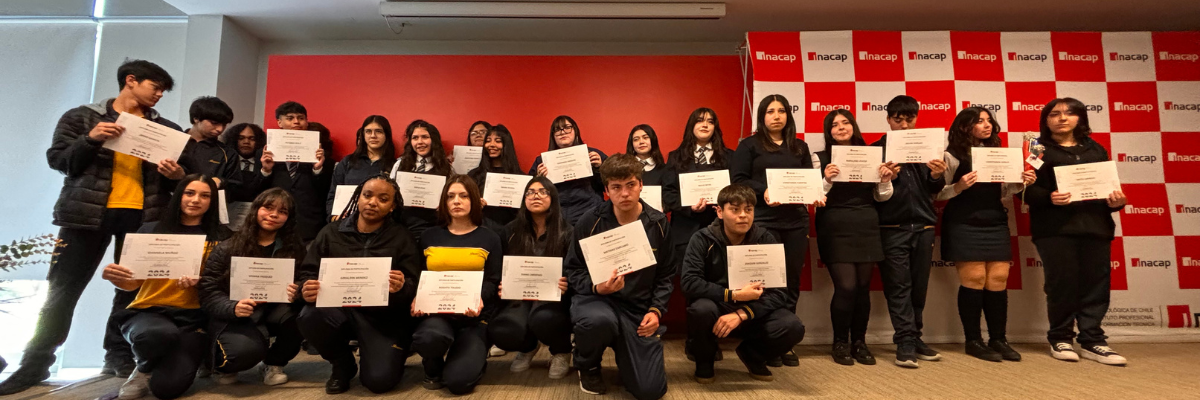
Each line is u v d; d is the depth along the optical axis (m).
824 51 3.54
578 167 3.06
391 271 2.15
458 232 2.39
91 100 3.28
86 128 2.42
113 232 2.48
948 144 3.06
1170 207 3.44
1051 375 2.47
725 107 3.81
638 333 2.07
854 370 2.57
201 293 2.19
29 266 2.36
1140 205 3.44
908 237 2.86
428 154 3.06
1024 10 3.64
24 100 2.93
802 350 3.11
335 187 3.18
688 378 2.40
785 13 3.72
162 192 2.60
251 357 2.17
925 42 3.55
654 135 3.21
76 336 2.87
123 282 2.09
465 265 2.29
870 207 2.88
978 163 2.81
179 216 2.25
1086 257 2.84
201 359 2.20
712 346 2.25
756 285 2.16
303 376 2.46
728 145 3.78
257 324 2.26
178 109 3.63
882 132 3.48
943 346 3.21
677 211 3.06
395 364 2.16
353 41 4.23
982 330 3.34
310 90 3.73
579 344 2.08
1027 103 3.50
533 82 3.80
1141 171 3.46
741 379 2.38
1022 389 2.23
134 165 2.52
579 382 2.33
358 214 2.34
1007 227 2.93
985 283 2.95
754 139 2.96
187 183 2.24
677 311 3.61
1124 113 3.50
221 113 2.87
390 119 3.73
